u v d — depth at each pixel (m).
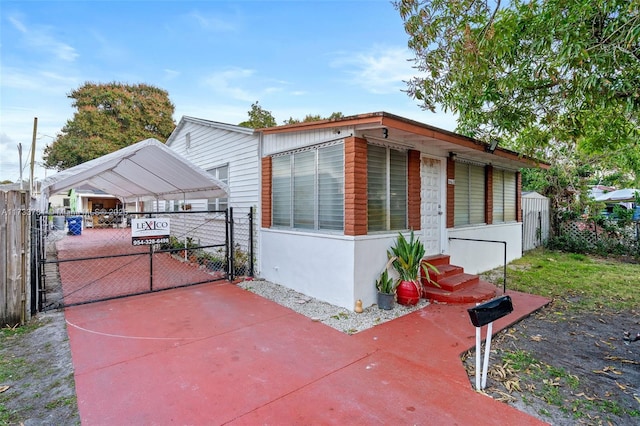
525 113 5.90
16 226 4.58
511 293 6.23
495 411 2.70
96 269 8.40
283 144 6.68
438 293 5.64
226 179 8.87
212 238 9.60
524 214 11.17
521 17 5.11
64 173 5.55
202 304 5.56
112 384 3.08
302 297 5.95
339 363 3.51
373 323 4.68
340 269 5.35
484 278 7.50
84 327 4.50
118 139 26.64
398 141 5.84
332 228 5.61
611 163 12.27
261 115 24.28
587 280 7.30
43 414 2.64
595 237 10.82
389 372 3.32
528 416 2.65
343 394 2.93
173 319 4.84
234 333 4.32
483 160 8.12
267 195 7.20
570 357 3.77
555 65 4.57
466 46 4.52
